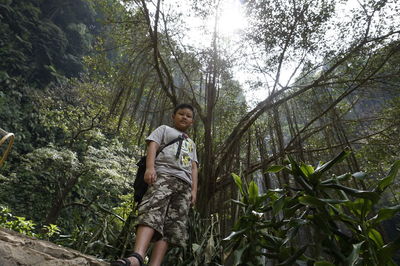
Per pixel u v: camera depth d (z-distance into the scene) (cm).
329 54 563
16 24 1584
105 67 593
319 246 134
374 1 519
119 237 234
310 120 601
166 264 219
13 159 1244
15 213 1027
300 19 543
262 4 554
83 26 1936
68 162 1003
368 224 131
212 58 568
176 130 200
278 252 149
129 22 593
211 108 530
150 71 570
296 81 589
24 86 1491
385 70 575
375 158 616
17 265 111
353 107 664
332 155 532
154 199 165
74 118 1166
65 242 256
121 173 1066
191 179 190
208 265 201
